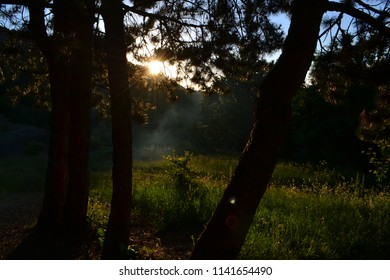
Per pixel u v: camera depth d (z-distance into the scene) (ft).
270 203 31.24
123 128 19.17
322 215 27.09
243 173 13.53
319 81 18.95
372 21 13.69
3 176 58.75
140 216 31.12
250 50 24.97
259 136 13.44
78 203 27.09
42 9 25.45
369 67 16.17
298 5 13.42
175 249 23.34
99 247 24.02
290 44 13.37
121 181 19.26
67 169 28.48
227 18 24.58
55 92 28.19
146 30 27.78
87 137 27.45
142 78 31.55
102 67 33.32
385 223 24.72
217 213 13.78
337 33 17.33
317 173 58.29
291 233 22.44
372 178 61.87
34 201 42.65
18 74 35.58
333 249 21.45
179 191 34.40
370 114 18.92
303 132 105.81
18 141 125.59
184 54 25.63
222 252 13.67
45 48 26.25
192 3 25.54
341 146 97.35
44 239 25.62
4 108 158.30
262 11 24.04
